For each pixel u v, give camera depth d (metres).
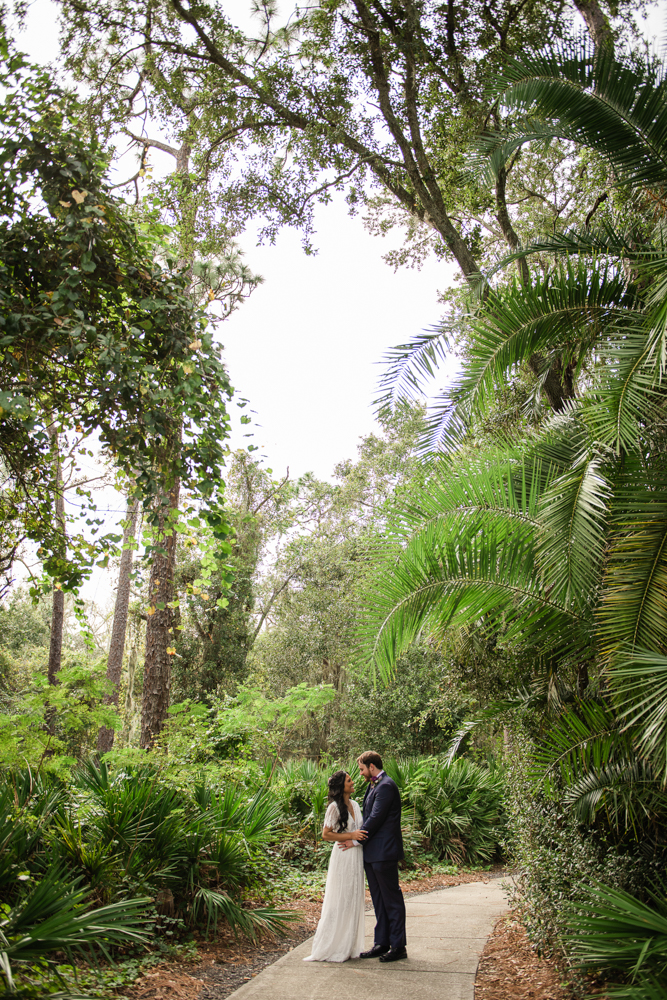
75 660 26.69
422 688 20.97
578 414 5.59
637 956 3.28
